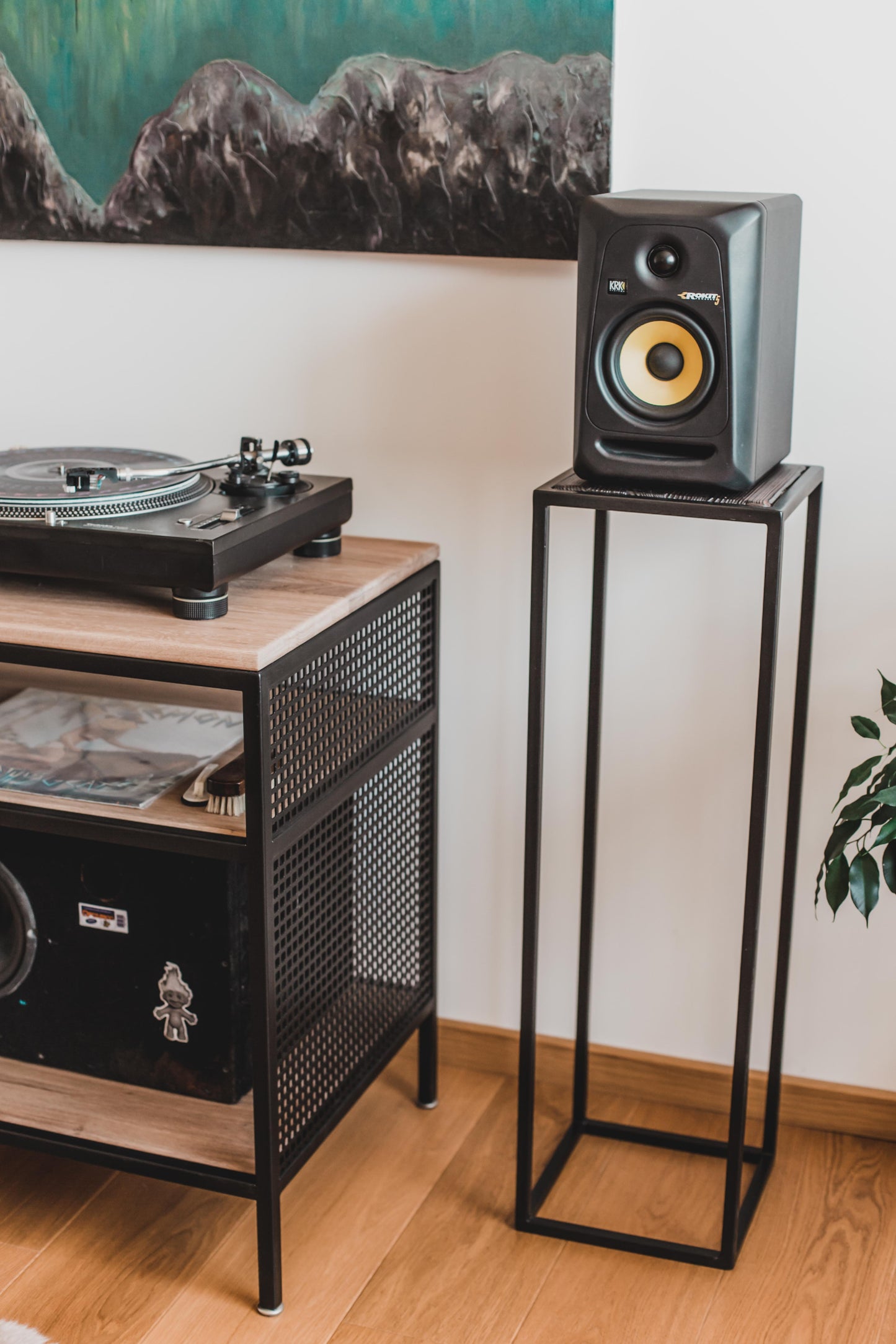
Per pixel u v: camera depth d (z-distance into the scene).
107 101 1.84
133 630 1.44
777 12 1.60
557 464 1.82
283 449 1.65
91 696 1.83
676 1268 1.65
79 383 2.00
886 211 1.62
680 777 1.88
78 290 1.96
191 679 1.41
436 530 1.90
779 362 1.50
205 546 1.42
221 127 1.81
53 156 1.88
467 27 1.68
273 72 1.77
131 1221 1.72
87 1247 1.67
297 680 1.49
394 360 1.85
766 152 1.64
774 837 1.86
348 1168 1.83
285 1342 1.53
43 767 1.60
